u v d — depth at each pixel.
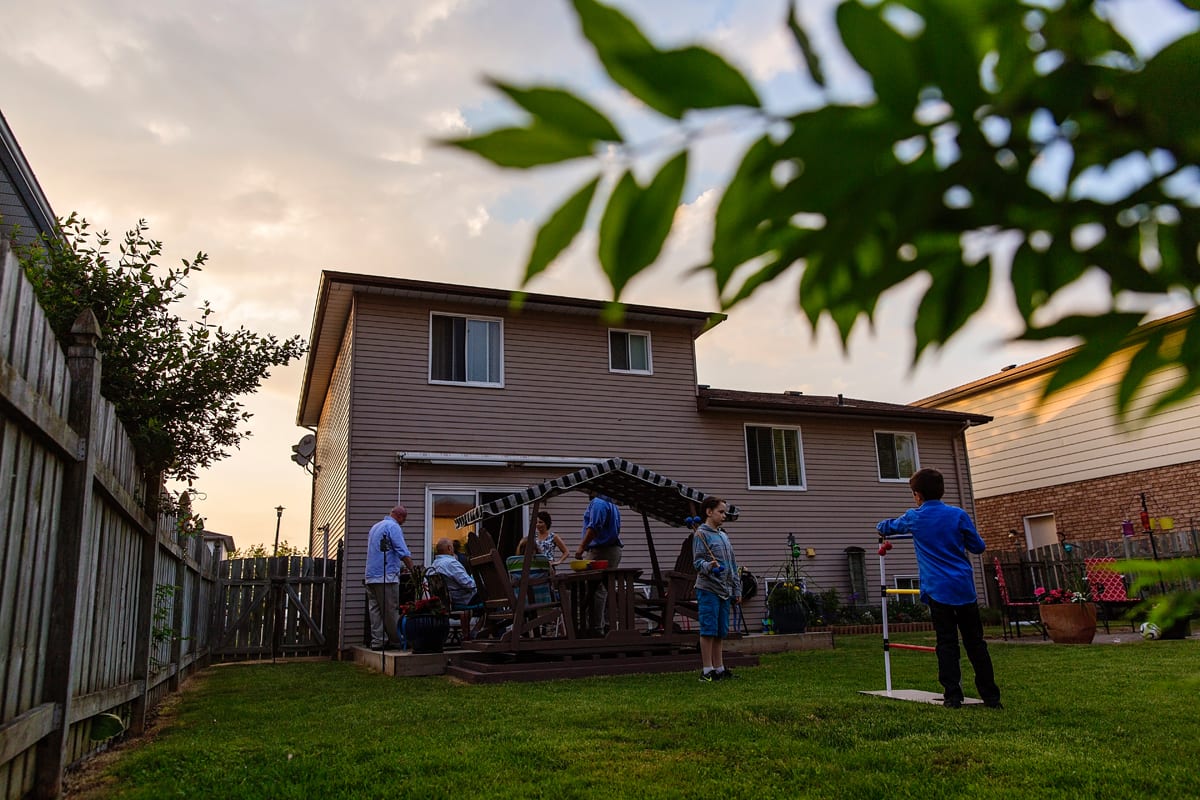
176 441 5.73
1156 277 0.48
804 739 4.26
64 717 3.35
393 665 8.52
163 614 5.68
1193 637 10.62
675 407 15.06
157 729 5.16
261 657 12.02
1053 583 14.82
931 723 4.59
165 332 5.64
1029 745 4.00
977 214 0.46
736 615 13.10
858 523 16.06
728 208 0.40
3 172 9.89
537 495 8.26
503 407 13.64
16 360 2.83
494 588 8.77
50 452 3.28
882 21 0.38
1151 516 15.30
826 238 0.42
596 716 4.95
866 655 9.41
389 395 12.91
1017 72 0.43
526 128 0.35
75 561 3.47
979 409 19.80
